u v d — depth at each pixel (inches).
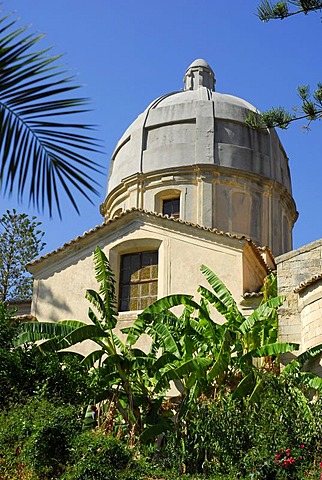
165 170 1341.0
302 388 763.4
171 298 906.7
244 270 1039.0
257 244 1305.4
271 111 829.2
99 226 1128.2
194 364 821.9
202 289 928.3
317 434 655.8
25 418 669.9
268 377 738.8
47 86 271.1
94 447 615.5
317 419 673.0
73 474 595.5
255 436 666.2
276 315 916.6
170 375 821.9
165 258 1080.8
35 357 789.2
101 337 895.7
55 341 856.3
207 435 703.1
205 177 1320.1
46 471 621.0
